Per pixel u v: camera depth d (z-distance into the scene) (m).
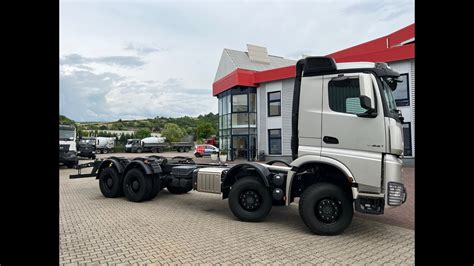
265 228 6.14
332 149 5.69
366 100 5.25
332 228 5.60
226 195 7.18
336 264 4.39
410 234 5.75
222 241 5.34
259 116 23.97
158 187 8.97
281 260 4.53
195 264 4.38
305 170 6.04
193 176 7.68
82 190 11.12
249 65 29.00
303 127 5.95
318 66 5.91
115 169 9.39
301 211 5.77
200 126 59.34
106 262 4.46
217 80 30.00
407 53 16.91
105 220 6.74
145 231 5.93
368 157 5.40
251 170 6.66
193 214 7.32
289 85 22.27
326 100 5.81
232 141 24.73
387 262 4.46
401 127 5.62
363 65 5.67
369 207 5.45
